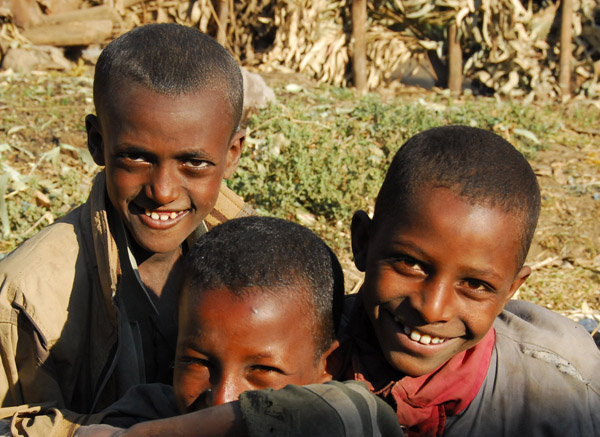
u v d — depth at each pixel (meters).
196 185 2.65
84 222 2.85
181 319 2.13
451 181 2.08
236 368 2.05
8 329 2.64
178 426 1.60
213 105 2.59
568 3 9.45
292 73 9.59
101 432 1.77
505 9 9.58
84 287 2.78
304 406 1.54
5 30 9.34
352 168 6.09
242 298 2.03
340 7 9.81
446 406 2.41
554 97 9.69
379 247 2.22
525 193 2.13
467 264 2.08
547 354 2.45
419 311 2.14
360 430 1.56
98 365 2.79
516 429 2.42
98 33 9.72
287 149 6.26
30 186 5.74
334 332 2.35
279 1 9.84
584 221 6.17
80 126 7.01
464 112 8.02
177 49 2.58
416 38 9.88
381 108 7.64
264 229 2.23
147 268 2.92
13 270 2.67
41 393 2.69
